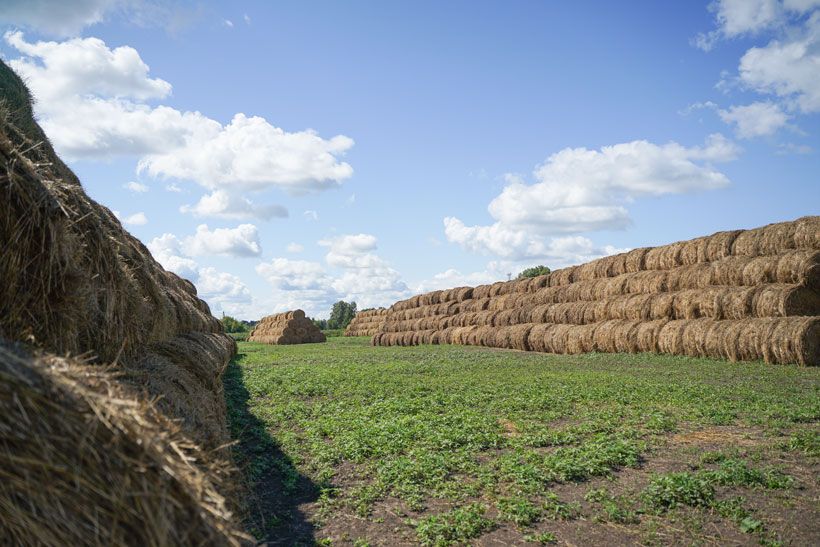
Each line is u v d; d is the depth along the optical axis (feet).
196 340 32.37
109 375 10.19
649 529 19.66
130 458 8.66
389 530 20.31
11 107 21.26
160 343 22.98
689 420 35.83
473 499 23.07
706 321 72.64
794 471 25.18
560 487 24.25
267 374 66.08
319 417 39.40
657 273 87.40
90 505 8.36
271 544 19.17
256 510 22.24
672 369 62.95
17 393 8.30
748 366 62.75
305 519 21.47
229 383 57.72
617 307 89.10
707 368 62.39
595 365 71.46
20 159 11.87
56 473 8.29
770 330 63.57
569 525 20.38
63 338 12.50
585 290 101.24
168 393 16.07
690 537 19.10
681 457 27.78
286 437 33.01
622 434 32.07
